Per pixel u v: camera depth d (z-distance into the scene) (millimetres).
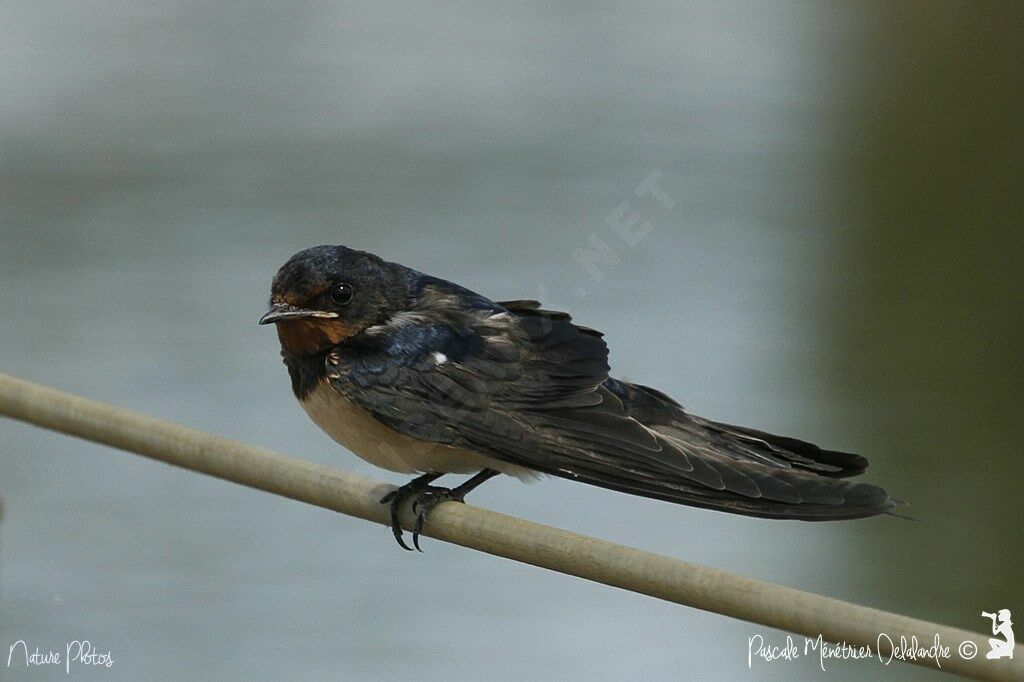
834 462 6660
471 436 6914
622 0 26828
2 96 21672
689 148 21234
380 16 26062
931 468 14281
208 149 20516
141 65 22781
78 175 19516
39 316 15727
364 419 7215
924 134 21891
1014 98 22109
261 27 24984
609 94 22953
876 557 12828
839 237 18938
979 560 12977
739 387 15250
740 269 17609
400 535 6223
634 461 6512
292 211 18625
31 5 24578
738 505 6055
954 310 17375
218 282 16688
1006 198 20516
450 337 7195
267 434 13828
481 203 18719
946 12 22750
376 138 21156
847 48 23688
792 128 22250
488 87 23234
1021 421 15016
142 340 15312
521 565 12500
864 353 16156
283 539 12539
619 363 15375
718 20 25875
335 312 7320
